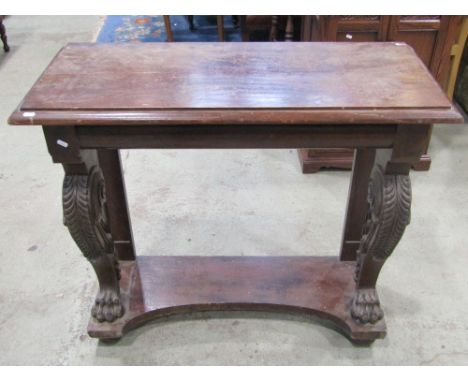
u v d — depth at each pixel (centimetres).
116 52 126
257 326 148
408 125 103
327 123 101
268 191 205
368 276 134
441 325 147
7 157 230
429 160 213
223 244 178
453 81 204
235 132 105
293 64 119
